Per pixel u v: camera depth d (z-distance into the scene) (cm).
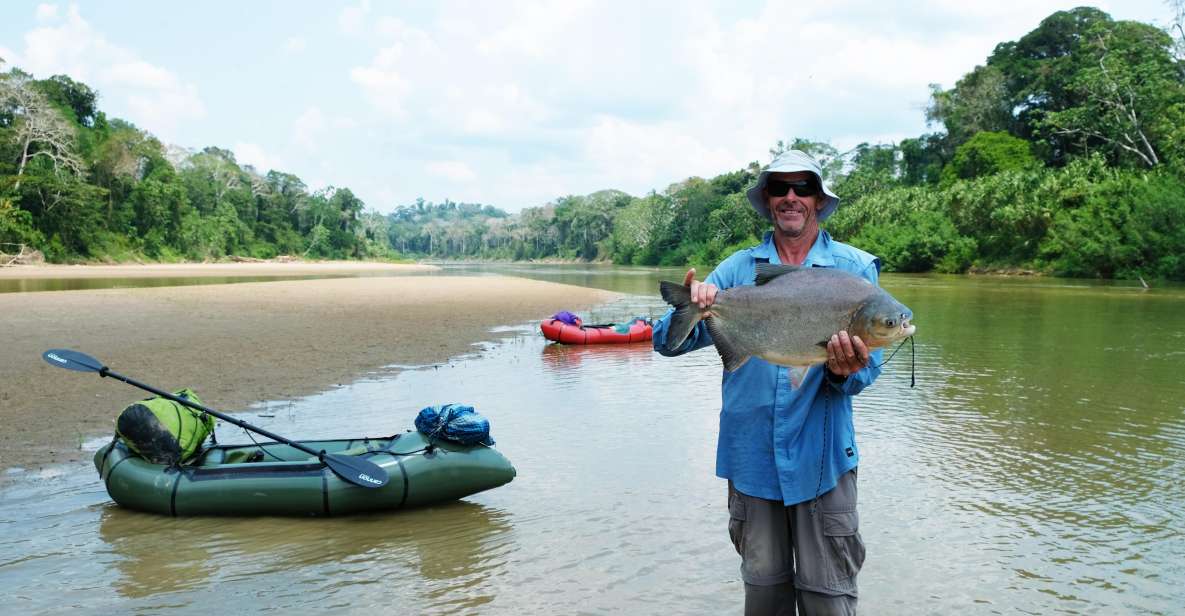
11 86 6525
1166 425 1017
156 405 741
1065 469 830
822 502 330
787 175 343
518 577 582
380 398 1202
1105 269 4703
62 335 1828
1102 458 872
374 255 14200
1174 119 4959
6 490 766
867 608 526
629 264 12938
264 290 3684
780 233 356
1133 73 5456
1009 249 5494
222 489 702
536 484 796
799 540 334
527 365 1555
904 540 641
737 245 8794
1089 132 5691
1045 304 2906
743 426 342
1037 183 5322
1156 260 4444
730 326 326
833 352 299
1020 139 6619
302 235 12800
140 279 4606
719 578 579
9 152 6419
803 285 313
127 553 626
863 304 299
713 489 779
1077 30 7369
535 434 988
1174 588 554
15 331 1881
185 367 1434
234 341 1795
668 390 1286
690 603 540
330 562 611
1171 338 1895
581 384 1341
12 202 6191
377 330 2092
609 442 949
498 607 534
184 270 6644
